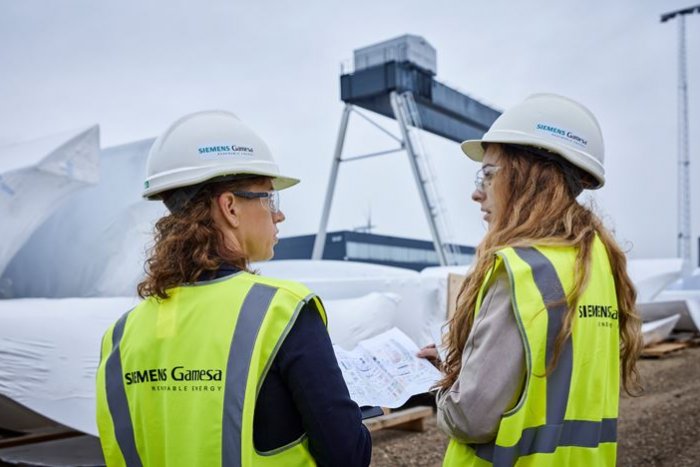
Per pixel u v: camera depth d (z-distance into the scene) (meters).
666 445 4.80
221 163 1.24
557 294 1.25
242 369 1.10
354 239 18.64
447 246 13.77
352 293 5.34
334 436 1.10
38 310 3.21
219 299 1.18
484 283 1.31
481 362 1.24
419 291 5.71
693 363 9.21
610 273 1.41
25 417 3.36
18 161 3.78
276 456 1.11
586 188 1.48
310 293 1.16
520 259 1.27
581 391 1.28
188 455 1.11
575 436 1.27
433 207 13.55
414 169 13.38
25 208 3.75
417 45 13.37
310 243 18.67
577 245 1.33
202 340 1.16
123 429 1.22
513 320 1.24
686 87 17.00
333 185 14.65
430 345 1.79
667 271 11.07
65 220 4.54
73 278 4.38
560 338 1.23
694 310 11.16
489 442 1.27
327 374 1.12
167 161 1.26
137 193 4.37
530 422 1.24
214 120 1.29
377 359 1.71
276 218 1.36
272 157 1.33
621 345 1.48
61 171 3.79
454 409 1.27
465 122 15.02
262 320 1.12
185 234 1.21
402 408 5.20
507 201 1.41
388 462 4.31
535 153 1.40
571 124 1.41
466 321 1.40
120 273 4.16
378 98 13.89
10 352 3.00
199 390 1.13
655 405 6.19
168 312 1.21
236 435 1.08
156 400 1.19
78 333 3.21
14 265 4.47
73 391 3.12
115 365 1.26
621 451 4.66
